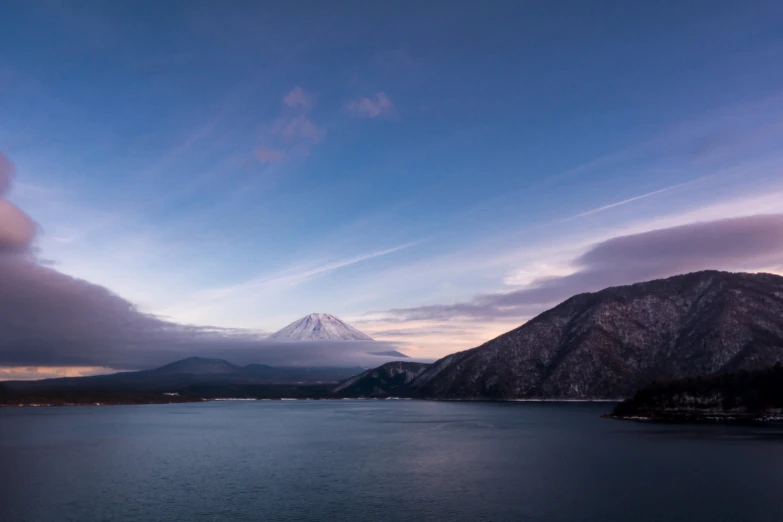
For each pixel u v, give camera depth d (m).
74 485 51.69
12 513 41.16
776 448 69.75
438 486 49.16
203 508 41.91
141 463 66.62
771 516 37.50
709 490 45.44
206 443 91.31
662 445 75.00
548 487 47.88
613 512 39.06
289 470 59.84
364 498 44.62
